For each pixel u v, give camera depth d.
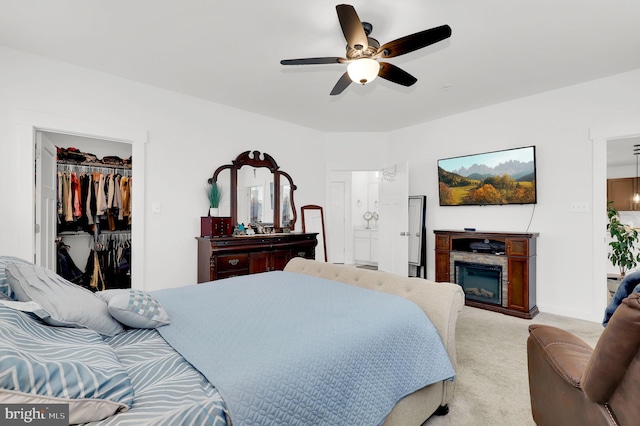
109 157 4.43
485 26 2.33
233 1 2.06
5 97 2.66
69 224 4.13
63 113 2.91
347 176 7.05
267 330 1.33
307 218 4.93
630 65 2.96
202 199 3.84
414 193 4.91
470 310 3.70
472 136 4.23
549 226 3.60
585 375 1.00
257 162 4.31
